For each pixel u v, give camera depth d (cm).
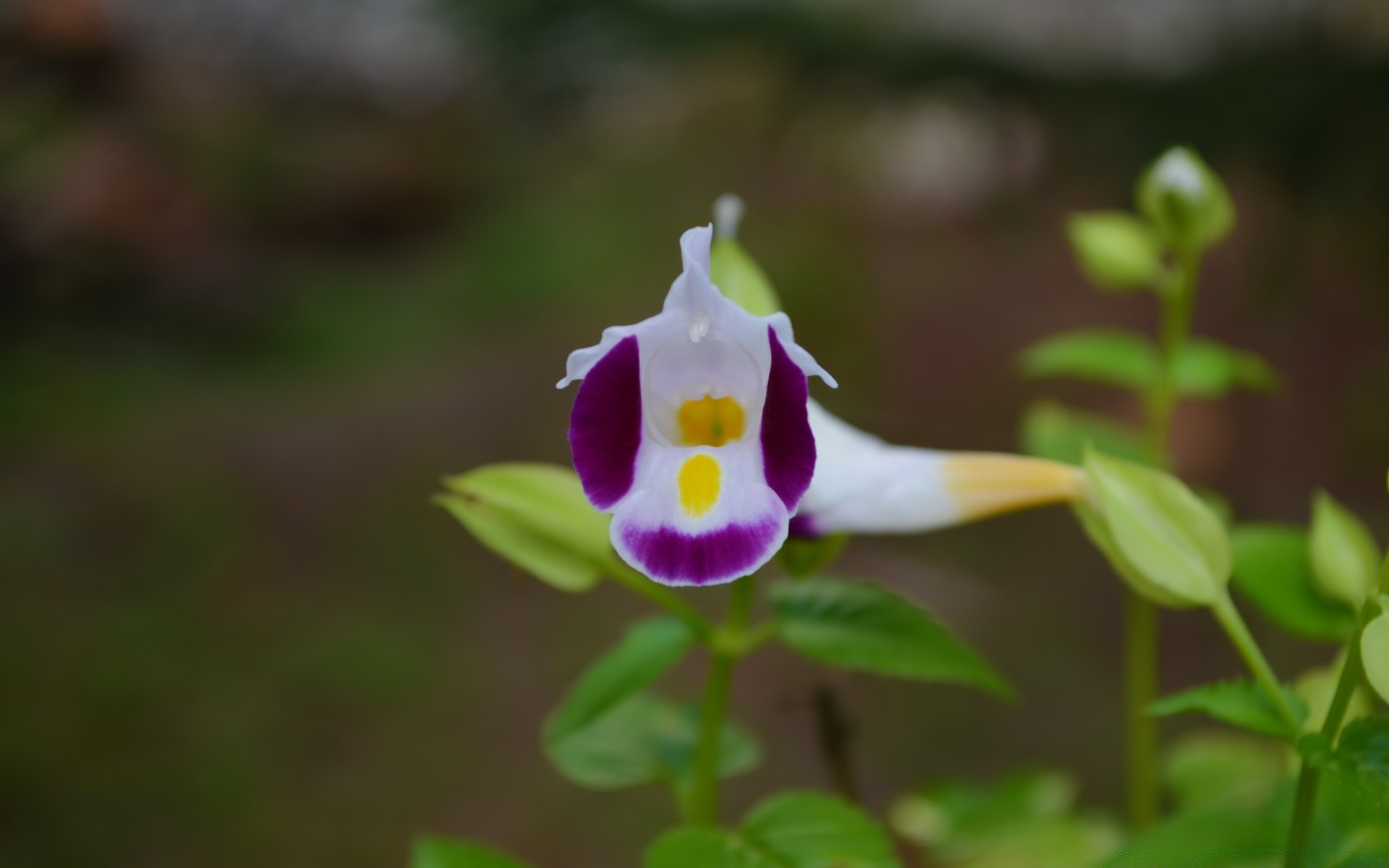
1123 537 28
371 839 56
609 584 69
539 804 57
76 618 67
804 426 27
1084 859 34
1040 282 84
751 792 55
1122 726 57
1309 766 27
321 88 114
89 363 93
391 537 72
